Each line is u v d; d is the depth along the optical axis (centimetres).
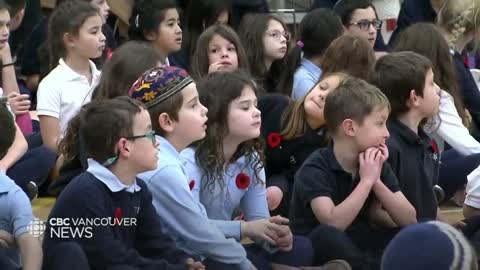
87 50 1376
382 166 1084
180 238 1009
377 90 1078
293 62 1464
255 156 1082
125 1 1780
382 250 1072
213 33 1375
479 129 1562
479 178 1169
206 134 1048
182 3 1691
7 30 1388
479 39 1573
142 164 941
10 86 1448
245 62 1390
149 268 930
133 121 936
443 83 1382
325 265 1016
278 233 1039
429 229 524
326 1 1883
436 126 1340
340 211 1045
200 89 1062
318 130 1230
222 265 1007
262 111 1260
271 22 1495
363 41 1301
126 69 1114
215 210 1069
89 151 948
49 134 1345
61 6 1407
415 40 1390
